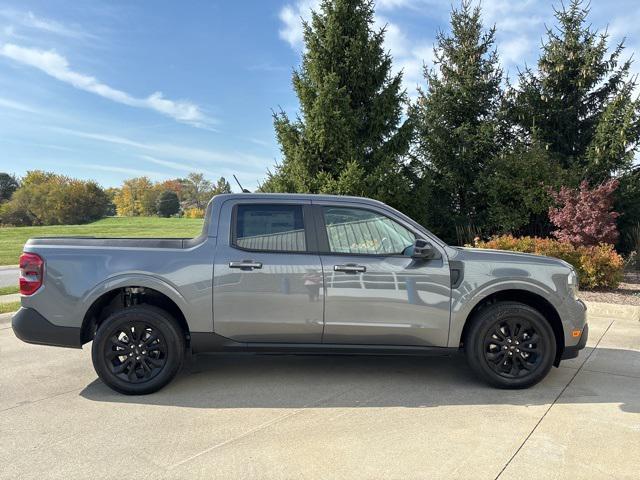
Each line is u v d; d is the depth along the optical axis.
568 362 5.32
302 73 12.59
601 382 4.68
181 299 4.35
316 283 4.38
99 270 4.37
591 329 6.81
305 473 2.96
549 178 12.71
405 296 4.41
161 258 4.41
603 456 3.18
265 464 3.08
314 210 4.59
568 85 14.12
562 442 3.38
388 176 11.42
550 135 14.24
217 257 4.42
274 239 4.51
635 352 5.70
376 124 12.09
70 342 4.38
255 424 3.70
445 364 5.28
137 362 4.36
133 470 3.01
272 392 4.40
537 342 4.46
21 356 5.59
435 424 3.69
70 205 71.25
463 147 13.71
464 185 14.16
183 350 4.44
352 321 4.40
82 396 4.33
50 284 4.36
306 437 3.46
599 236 10.39
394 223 4.59
